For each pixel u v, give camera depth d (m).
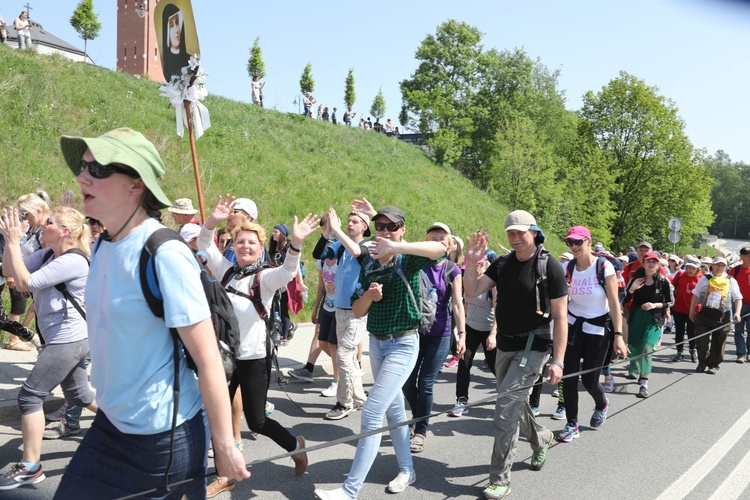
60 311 4.19
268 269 4.11
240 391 4.52
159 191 2.10
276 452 5.17
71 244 4.37
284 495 4.32
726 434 6.28
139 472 2.12
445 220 22.08
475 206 27.58
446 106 44.31
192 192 14.10
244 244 4.10
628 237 48.47
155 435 2.10
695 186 46.62
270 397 6.89
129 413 2.07
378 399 4.05
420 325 4.31
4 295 8.23
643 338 7.98
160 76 42.62
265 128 21.70
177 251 2.05
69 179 12.09
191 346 2.04
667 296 8.07
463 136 46.94
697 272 10.92
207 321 2.06
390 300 4.14
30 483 4.14
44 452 4.77
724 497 4.65
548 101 51.34
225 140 17.84
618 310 5.92
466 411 6.87
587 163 42.88
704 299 9.82
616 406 7.37
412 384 5.49
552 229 36.16
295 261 4.04
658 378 9.27
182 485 2.21
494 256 7.80
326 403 6.80
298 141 22.14
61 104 14.49
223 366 2.20
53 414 5.44
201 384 2.04
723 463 5.40
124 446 2.12
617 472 5.08
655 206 47.59
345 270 6.10
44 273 4.12
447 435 5.97
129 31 42.91
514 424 4.38
